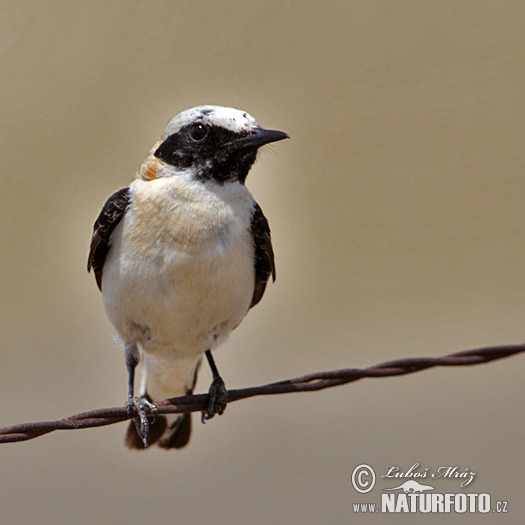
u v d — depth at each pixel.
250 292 10.77
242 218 10.42
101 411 8.76
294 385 9.57
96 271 11.09
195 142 10.33
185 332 10.69
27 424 8.35
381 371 9.73
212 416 10.46
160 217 10.06
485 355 9.94
